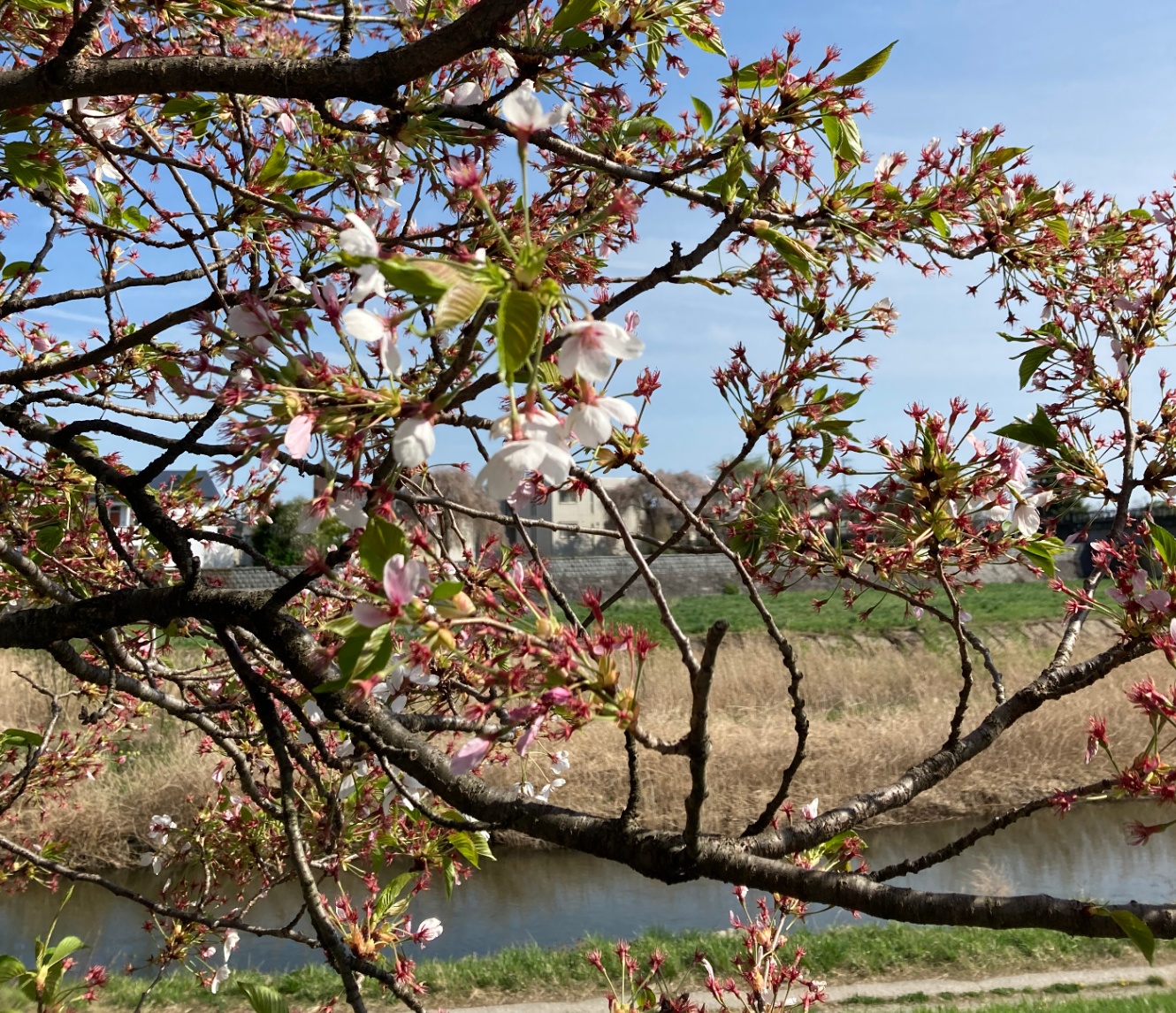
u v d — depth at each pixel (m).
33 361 3.75
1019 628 24.80
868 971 8.91
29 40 2.44
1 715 12.54
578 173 2.67
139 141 2.96
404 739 1.77
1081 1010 7.68
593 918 10.93
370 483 1.43
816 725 16.23
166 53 2.67
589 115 2.38
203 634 3.11
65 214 2.59
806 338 2.43
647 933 9.76
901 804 1.99
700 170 2.09
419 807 1.78
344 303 1.38
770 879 1.52
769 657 20.05
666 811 13.61
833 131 2.00
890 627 24.16
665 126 2.44
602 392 1.24
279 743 1.97
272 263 2.36
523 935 10.45
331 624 1.20
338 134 2.60
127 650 3.66
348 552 1.83
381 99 1.97
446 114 2.01
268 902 10.89
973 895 1.48
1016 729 14.70
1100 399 2.80
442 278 1.00
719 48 2.18
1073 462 2.79
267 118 2.75
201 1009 7.93
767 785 14.16
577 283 2.62
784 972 3.17
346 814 2.96
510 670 1.26
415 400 1.23
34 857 3.03
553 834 1.63
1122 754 13.91
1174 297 2.80
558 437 1.16
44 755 5.16
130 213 3.10
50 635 2.17
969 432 2.24
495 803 1.68
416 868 2.84
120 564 3.93
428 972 9.02
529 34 2.22
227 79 1.91
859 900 1.51
